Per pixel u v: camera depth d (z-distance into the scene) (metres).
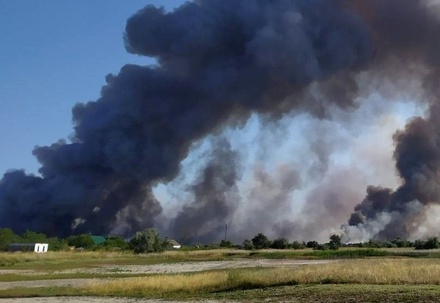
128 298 27.19
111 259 76.88
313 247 122.00
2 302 25.89
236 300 23.92
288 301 22.09
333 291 23.31
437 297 19.89
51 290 31.62
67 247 108.94
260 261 67.00
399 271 26.67
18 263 66.12
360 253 75.06
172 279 32.16
